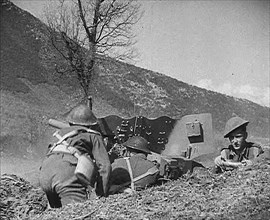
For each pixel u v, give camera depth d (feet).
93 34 63.21
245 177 18.86
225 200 16.52
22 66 145.59
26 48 159.33
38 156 82.69
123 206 17.30
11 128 95.04
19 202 21.77
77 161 19.77
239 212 15.23
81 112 21.17
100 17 62.90
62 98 129.49
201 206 16.17
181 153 28.91
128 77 148.97
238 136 22.25
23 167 69.21
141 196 18.21
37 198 22.45
